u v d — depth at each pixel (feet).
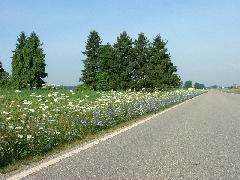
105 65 218.59
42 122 44.47
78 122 52.13
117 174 27.84
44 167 30.42
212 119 77.51
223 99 200.95
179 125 64.90
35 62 202.18
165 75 224.94
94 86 233.96
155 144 42.80
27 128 39.27
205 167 30.50
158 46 226.58
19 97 68.85
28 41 204.85
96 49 252.83
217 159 33.91
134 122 70.28
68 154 36.47
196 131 55.83
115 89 215.31
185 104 144.56
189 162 32.48
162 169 29.66
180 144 42.80
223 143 43.75
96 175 27.50
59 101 65.10
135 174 27.86
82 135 49.70
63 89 93.81
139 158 34.24
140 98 98.99
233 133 53.36
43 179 26.30
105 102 74.02
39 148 37.60
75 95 83.51
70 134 46.03
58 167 30.40
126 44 220.43
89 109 60.08
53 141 41.29
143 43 223.71
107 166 30.71
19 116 46.50
